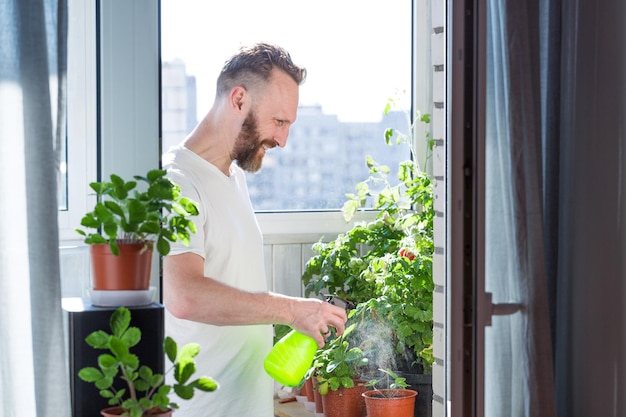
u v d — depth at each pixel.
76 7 1.65
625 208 2.12
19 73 1.53
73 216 1.65
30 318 1.54
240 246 2.23
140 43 1.70
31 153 1.53
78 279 1.65
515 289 1.96
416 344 2.92
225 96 2.28
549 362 1.98
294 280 3.22
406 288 2.92
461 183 1.83
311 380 2.95
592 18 2.10
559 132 2.09
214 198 2.19
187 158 2.21
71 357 1.53
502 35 1.95
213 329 2.17
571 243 2.11
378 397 2.81
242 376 2.21
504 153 1.95
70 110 1.65
